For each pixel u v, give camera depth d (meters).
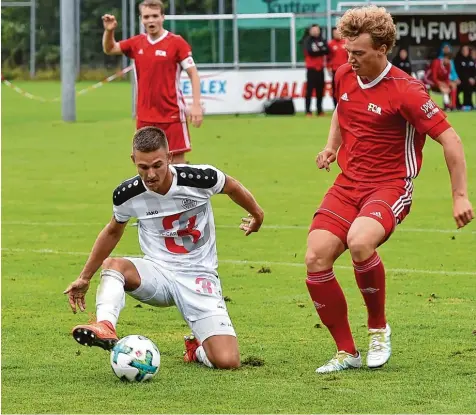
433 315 19.08
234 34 67.81
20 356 16.30
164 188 15.36
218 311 15.53
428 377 14.62
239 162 44.19
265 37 68.69
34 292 21.73
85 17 113.81
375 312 15.26
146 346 14.57
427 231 28.64
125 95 92.12
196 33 67.75
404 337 17.34
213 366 15.41
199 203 15.65
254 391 13.90
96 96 90.88
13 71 115.75
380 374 14.85
